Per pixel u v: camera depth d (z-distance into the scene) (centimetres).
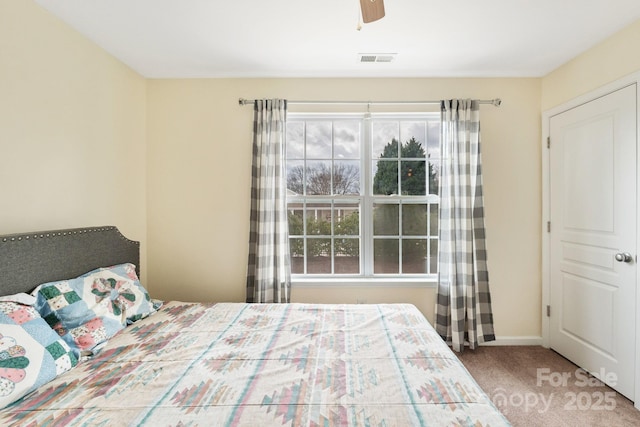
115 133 225
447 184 250
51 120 174
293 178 274
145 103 260
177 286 263
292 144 273
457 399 105
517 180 260
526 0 165
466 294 247
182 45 210
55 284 151
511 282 262
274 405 103
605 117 203
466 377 119
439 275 253
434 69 247
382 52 221
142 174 256
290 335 159
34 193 164
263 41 207
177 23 186
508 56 227
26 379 109
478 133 250
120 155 230
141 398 107
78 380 118
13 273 140
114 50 215
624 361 192
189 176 261
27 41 159
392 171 272
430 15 178
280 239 249
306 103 259
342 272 274
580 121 222
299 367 127
